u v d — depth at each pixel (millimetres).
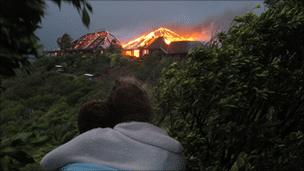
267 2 3471
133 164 1847
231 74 2916
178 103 3010
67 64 67375
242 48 3129
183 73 3029
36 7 1450
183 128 3043
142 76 37938
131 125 1976
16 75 1543
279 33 3188
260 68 2945
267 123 2939
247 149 2947
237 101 2842
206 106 2945
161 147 1913
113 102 2102
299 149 2910
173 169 1900
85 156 1863
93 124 2123
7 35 1460
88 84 44188
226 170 2969
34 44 1520
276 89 3018
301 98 3092
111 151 1878
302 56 3209
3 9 1416
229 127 2854
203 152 2961
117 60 65500
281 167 2922
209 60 2986
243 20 3365
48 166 1854
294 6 3355
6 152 1572
